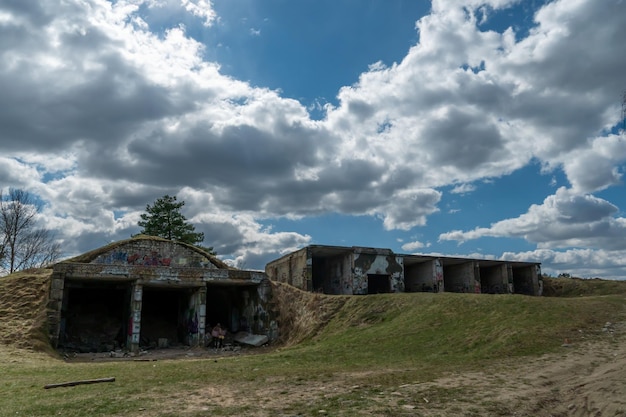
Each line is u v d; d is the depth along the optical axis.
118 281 28.44
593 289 41.59
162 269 28.12
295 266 36.75
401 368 14.87
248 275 30.84
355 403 10.02
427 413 9.21
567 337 16.95
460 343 18.27
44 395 11.35
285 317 29.66
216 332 28.94
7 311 24.92
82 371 15.83
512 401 9.98
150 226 48.84
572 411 9.53
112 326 31.67
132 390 11.77
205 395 11.14
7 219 45.38
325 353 19.28
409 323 22.33
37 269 32.50
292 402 10.29
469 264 40.09
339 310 27.02
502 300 22.83
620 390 10.21
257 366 16.58
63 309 28.23
